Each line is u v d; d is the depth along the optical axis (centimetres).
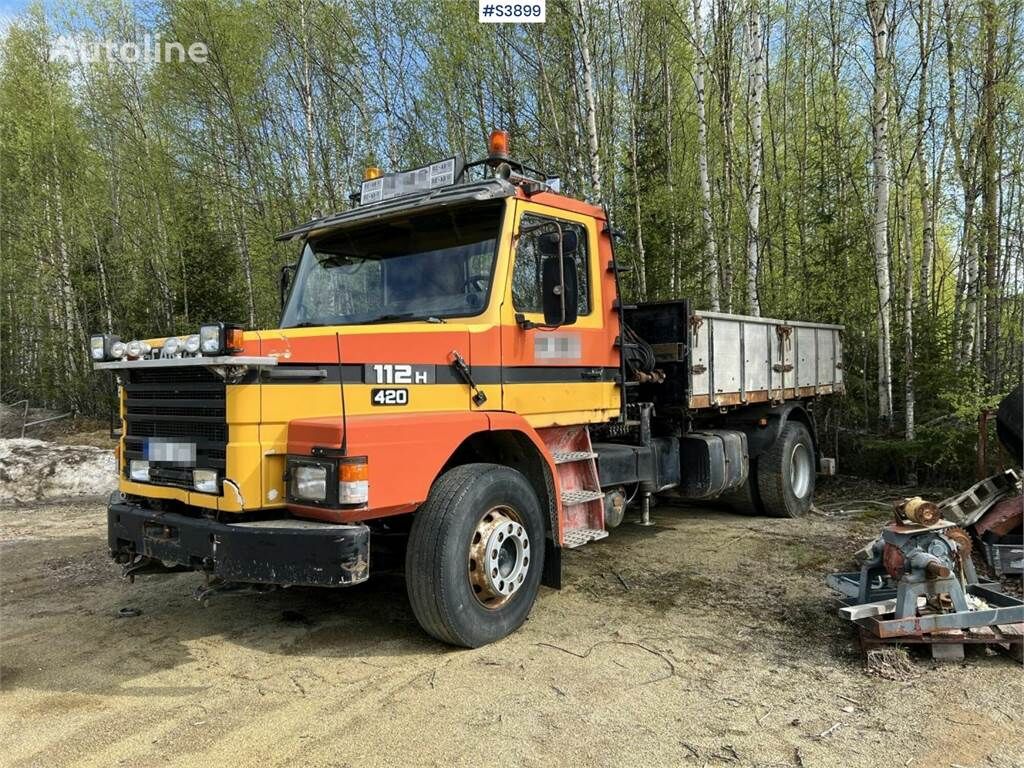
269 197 1717
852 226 1184
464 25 1420
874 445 1003
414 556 420
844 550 667
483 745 321
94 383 2000
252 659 425
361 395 415
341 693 376
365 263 524
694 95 1659
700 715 349
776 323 834
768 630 465
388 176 535
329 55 1648
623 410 593
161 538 419
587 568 616
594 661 414
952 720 342
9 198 2020
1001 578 561
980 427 752
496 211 487
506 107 1537
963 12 1117
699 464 704
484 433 474
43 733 338
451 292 490
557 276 462
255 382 382
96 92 1967
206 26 1606
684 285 1290
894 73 1349
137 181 1838
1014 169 1174
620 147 1512
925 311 1107
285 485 391
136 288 1836
